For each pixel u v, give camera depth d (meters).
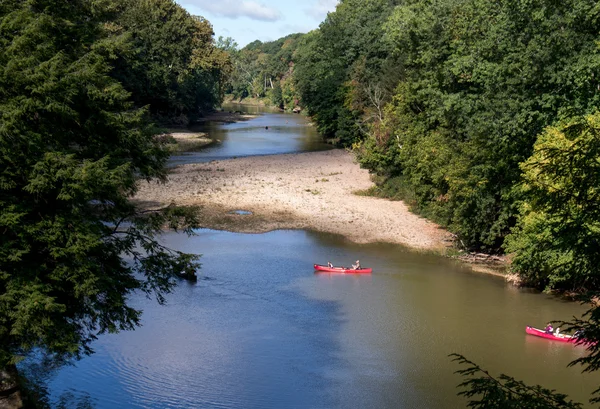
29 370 22.19
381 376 22.41
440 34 46.66
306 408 19.81
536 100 32.34
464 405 20.31
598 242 10.45
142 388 20.81
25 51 16.00
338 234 42.53
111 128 18.86
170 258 21.06
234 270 34.50
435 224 45.09
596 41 29.56
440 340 25.66
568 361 23.78
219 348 24.42
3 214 14.71
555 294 31.41
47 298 14.67
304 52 116.06
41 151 15.74
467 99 40.19
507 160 34.09
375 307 29.39
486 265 36.38
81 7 20.61
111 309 18.05
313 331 26.42
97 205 19.89
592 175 10.48
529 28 34.06
